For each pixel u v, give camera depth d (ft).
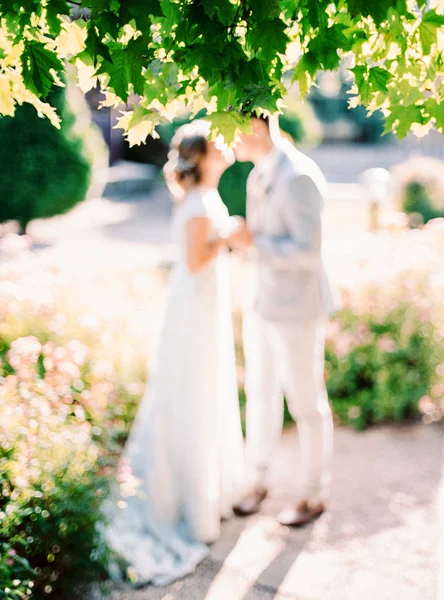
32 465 7.16
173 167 8.33
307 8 5.00
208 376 8.52
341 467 11.02
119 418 11.36
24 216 29.78
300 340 8.41
